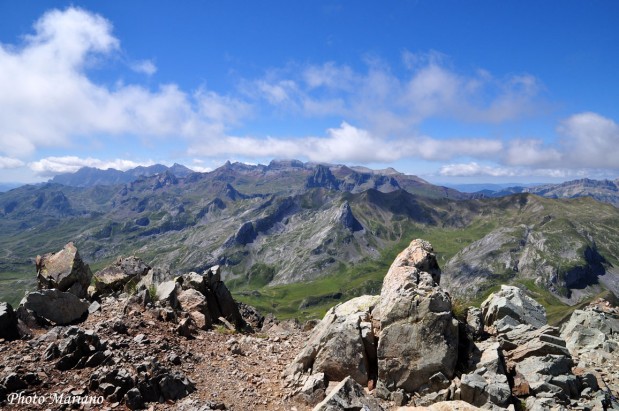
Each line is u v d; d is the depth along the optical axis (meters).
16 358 16.50
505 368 18.11
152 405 15.41
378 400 16.70
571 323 28.83
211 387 18.09
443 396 16.36
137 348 19.50
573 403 16.16
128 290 31.47
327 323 20.64
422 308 17.91
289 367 20.17
